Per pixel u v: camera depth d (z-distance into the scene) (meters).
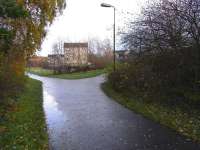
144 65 15.67
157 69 14.67
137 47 15.71
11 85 15.48
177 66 13.10
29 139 8.25
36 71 63.34
